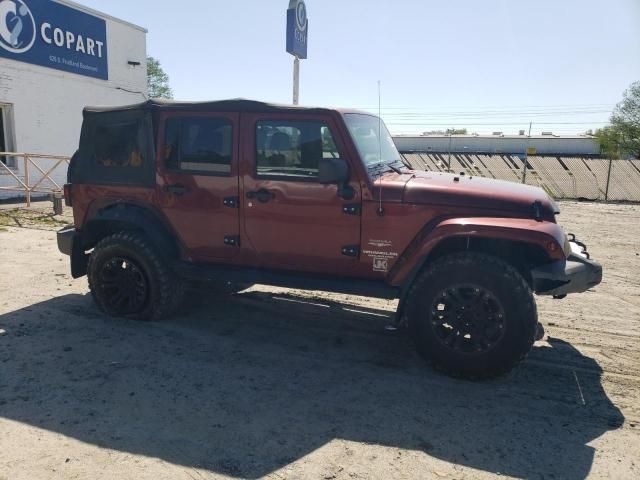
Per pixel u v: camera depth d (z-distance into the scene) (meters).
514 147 55.00
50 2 15.00
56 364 4.07
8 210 12.19
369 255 4.24
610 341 4.88
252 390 3.74
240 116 4.48
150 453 2.93
